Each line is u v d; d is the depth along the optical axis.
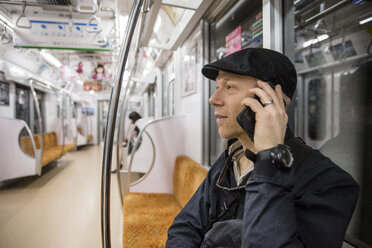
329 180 0.53
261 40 1.61
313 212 0.50
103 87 9.59
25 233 2.60
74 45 3.28
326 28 1.40
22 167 4.42
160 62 4.87
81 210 3.29
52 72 6.61
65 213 3.18
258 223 0.49
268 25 1.40
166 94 5.04
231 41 2.07
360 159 1.06
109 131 1.33
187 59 3.01
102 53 5.43
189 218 0.86
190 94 2.87
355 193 0.52
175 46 2.68
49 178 5.07
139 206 2.29
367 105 1.05
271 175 0.51
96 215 3.12
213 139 2.51
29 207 3.40
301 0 1.44
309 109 1.66
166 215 2.08
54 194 3.99
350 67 1.26
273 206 0.49
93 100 12.40
